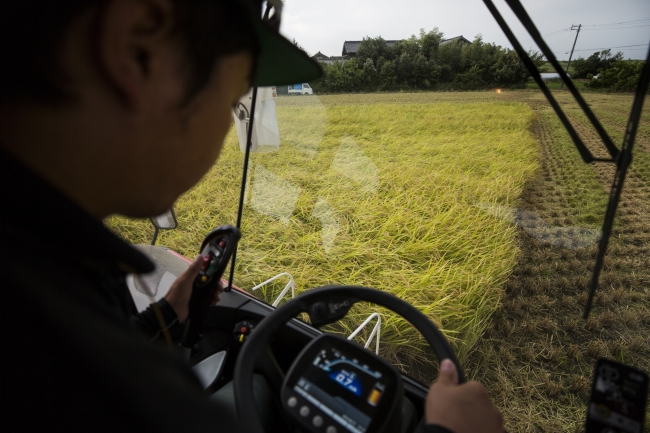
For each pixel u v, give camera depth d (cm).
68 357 30
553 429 139
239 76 49
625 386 73
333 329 201
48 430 29
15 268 32
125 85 34
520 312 188
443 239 242
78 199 39
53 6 30
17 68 32
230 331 143
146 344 38
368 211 280
